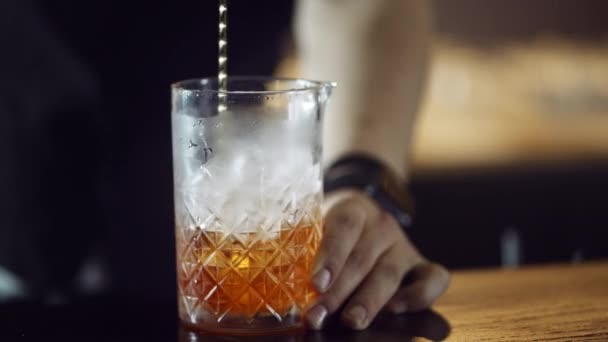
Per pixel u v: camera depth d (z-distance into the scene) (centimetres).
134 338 83
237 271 79
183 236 81
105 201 135
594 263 104
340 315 86
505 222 229
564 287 96
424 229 226
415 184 224
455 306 90
